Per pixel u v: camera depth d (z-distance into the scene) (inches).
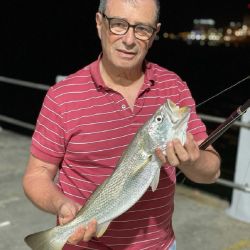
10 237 173.5
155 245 87.8
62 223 78.0
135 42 80.1
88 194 83.8
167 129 73.0
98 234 79.5
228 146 412.8
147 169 76.1
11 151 286.4
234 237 178.1
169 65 1626.5
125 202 78.3
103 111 81.5
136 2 78.7
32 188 81.7
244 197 190.2
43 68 1238.9
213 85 1157.1
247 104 79.7
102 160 82.4
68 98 81.4
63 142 82.7
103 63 84.5
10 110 637.9
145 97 84.6
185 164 73.9
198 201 212.8
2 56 1218.6
